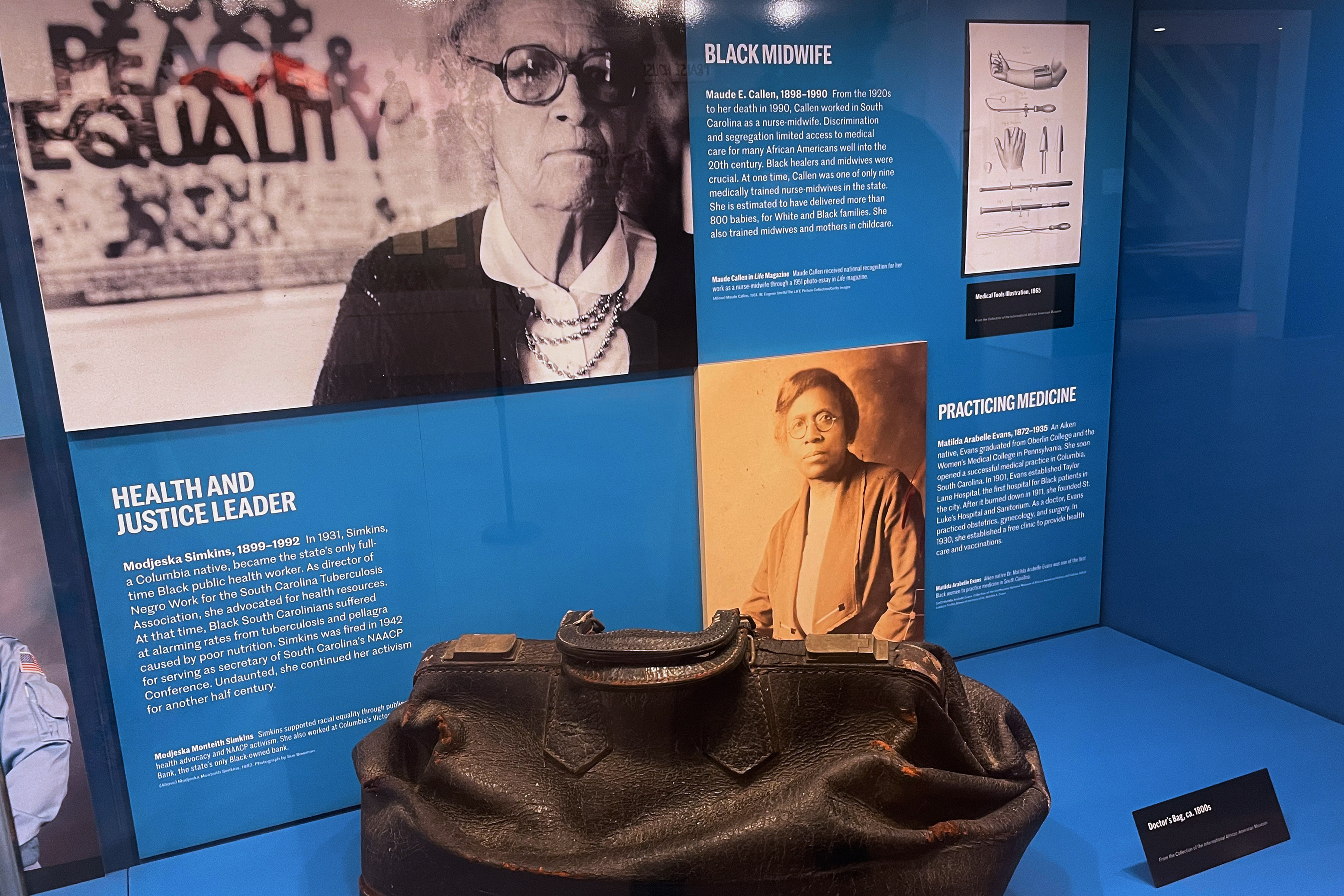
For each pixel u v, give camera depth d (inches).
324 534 53.9
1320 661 63.0
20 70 43.3
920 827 44.0
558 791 44.4
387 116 49.5
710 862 41.1
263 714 55.4
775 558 65.1
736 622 45.9
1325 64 55.1
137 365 47.9
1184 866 50.7
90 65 44.3
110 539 49.8
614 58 53.1
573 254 54.9
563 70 52.2
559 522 59.1
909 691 44.1
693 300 58.5
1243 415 64.5
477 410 55.4
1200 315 66.1
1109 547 78.5
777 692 44.9
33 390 46.8
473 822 44.5
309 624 54.9
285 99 47.5
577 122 53.1
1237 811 52.5
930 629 73.1
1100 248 70.6
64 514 48.7
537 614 60.2
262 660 54.5
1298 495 61.7
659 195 56.0
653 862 41.0
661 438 60.4
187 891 51.8
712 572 63.5
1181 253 66.5
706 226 57.7
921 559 69.6
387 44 48.7
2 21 42.6
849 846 41.4
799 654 45.5
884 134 60.8
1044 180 66.7
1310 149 56.8
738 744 44.0
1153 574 74.8
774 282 60.3
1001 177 65.2
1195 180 64.2
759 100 56.9
